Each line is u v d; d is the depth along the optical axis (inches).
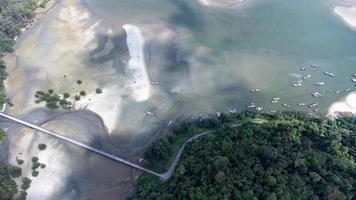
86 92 6624.0
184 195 4500.5
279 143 5049.2
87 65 7096.5
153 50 7352.4
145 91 6628.9
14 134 6018.7
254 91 6609.3
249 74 6899.6
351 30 7657.5
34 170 5531.5
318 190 4325.8
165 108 6363.2
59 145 5866.1
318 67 7007.9
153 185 5172.2
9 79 6875.0
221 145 5113.2
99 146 5841.5
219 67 7017.7
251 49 7347.4
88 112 6328.7
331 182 4409.5
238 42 7480.3
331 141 5088.6
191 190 4468.5
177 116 6225.4
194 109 6318.9
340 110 6294.3
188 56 7219.5
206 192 4429.1
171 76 6875.0
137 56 7239.2
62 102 6412.4
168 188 4884.4
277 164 4566.9
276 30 7691.9
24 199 5231.3
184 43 7455.7
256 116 6117.1
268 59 7155.5
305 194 4249.5
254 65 7052.2
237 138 5329.7
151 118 6220.5
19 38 7667.3
